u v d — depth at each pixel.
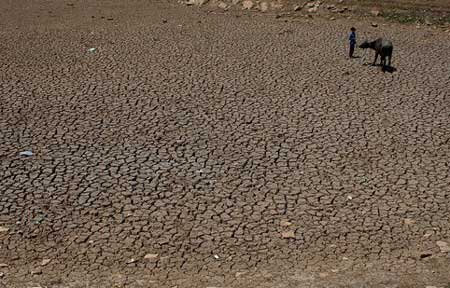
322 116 16.67
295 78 19.31
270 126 16.05
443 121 16.48
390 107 17.30
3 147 14.81
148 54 21.41
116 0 29.20
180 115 16.59
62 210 12.45
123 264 10.94
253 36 23.69
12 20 25.77
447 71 20.17
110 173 13.79
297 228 11.98
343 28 25.06
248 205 12.69
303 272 10.76
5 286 10.30
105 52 21.62
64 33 23.95
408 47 22.70
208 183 13.46
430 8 27.00
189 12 27.22
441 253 11.27
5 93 17.91
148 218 12.23
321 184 13.47
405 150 14.94
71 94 17.91
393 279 10.52
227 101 17.52
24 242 11.48
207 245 11.48
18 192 13.02
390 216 12.38
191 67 20.12
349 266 10.92
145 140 15.24
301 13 27.09
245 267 10.90
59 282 10.43
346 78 19.39
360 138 15.48
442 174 13.90
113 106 17.11
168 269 10.82
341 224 12.12
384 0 27.78
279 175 13.80
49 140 15.19
